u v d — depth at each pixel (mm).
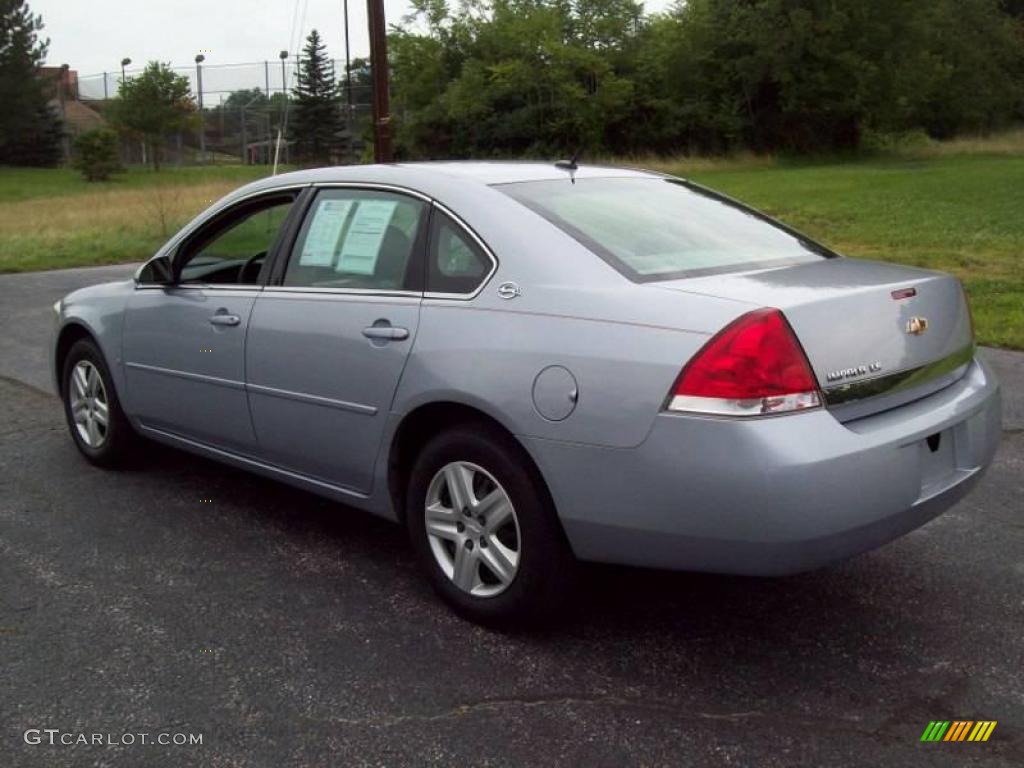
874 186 26375
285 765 2873
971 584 4035
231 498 5129
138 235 20688
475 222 3750
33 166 62969
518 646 3551
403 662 3441
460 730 3035
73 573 4195
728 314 3092
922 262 13266
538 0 45688
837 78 43031
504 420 3408
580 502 3275
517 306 3494
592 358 3236
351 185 4285
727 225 4137
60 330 5672
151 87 55844
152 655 3502
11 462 5727
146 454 5578
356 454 4004
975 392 3670
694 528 3088
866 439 3111
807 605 3871
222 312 4527
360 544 4523
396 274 3930
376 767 2859
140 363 5043
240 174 50656
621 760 2877
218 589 4039
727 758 2883
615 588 4031
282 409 4273
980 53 51562
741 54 44688
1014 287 11102
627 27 45875
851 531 3068
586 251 3521
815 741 2965
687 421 3049
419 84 46125
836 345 3172
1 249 18859
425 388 3639
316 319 4102
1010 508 4848
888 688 3256
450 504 3742
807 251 4094
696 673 3361
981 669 3371
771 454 2959
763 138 45000
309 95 56375
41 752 2934
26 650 3537
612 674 3355
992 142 45281
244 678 3346
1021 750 2916
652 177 4535
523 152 44500
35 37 62594
